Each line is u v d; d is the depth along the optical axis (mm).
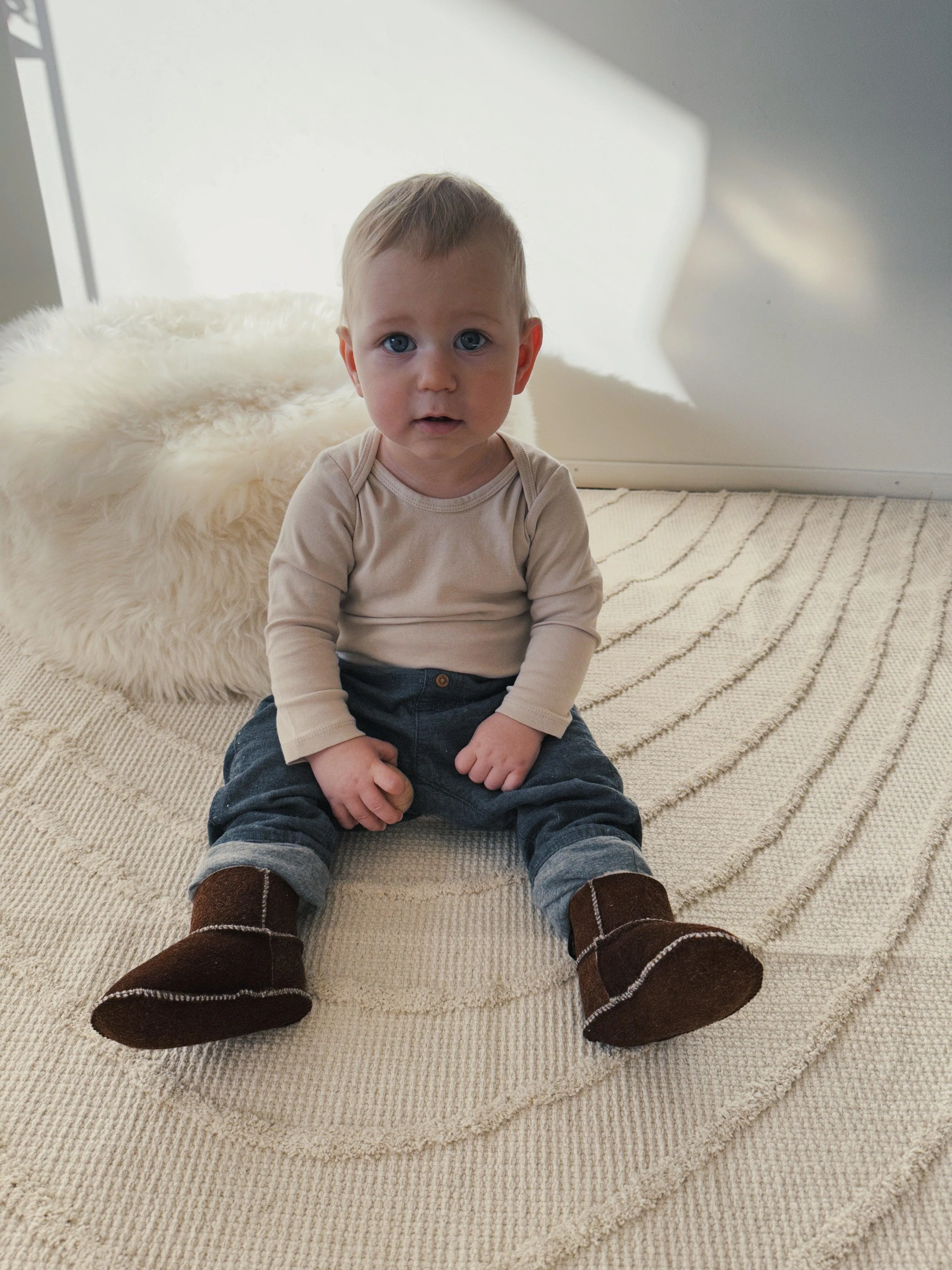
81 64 1407
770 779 1065
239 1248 643
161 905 896
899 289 1486
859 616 1358
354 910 902
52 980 820
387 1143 707
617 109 1404
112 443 1106
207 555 1094
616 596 1392
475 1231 656
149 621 1123
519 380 924
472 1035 791
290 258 1562
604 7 1336
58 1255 634
